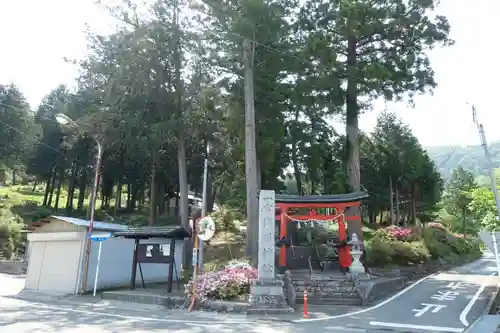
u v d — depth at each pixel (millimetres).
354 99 22062
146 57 22219
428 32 20297
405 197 42281
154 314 11594
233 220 32625
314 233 28859
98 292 16516
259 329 9359
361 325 10281
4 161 41062
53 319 10180
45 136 43188
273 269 12812
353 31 19578
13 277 24078
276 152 23375
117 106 22406
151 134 21672
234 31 18359
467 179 39594
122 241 18641
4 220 32094
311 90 20562
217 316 11398
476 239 39188
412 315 11875
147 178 39438
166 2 22453
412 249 23688
